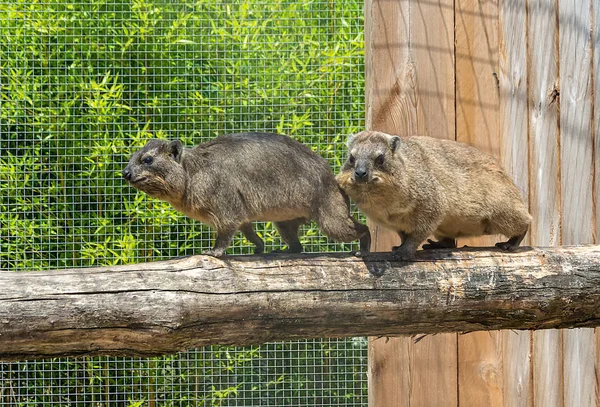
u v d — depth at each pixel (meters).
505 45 5.84
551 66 5.02
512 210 5.03
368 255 4.22
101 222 7.32
